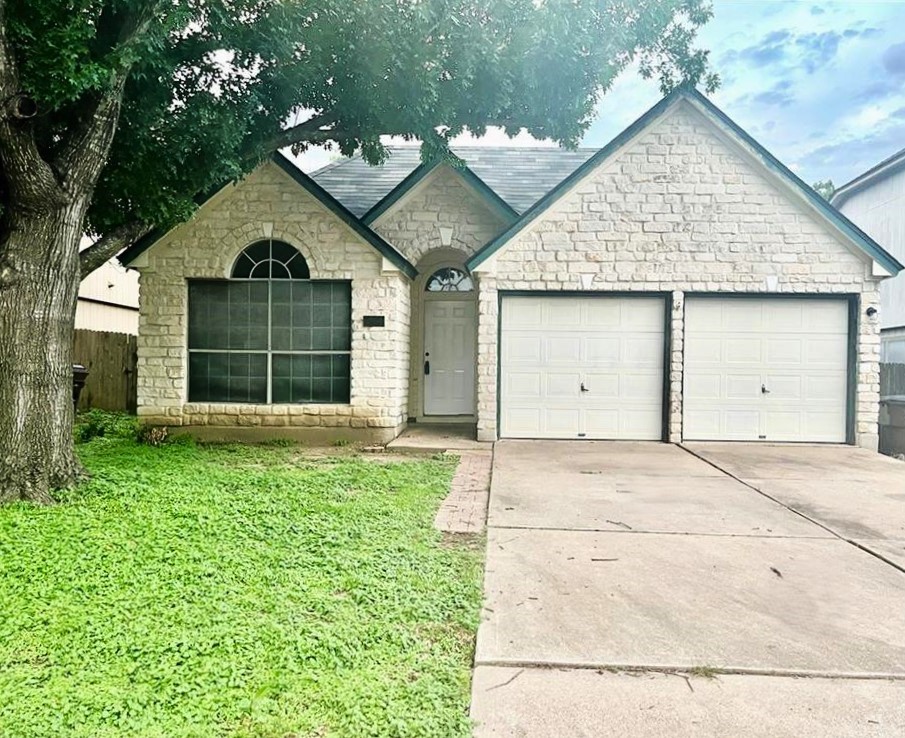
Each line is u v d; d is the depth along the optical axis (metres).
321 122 8.86
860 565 4.73
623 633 3.60
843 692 3.02
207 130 7.35
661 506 6.43
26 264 5.96
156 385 10.41
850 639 3.55
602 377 10.84
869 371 10.45
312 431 10.44
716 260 10.54
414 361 12.73
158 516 5.25
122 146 7.05
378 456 9.17
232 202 10.35
